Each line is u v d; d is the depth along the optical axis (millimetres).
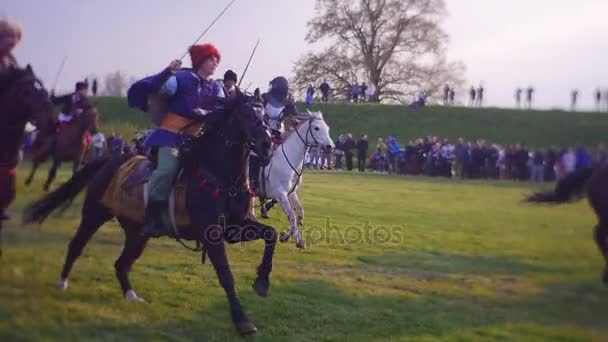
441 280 4719
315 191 10977
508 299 3855
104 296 5184
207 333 4805
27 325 4320
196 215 5004
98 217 5488
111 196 5391
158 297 5445
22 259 5234
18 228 5504
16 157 5398
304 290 5699
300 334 4793
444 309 4461
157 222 5188
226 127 5074
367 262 6234
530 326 3525
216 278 6152
